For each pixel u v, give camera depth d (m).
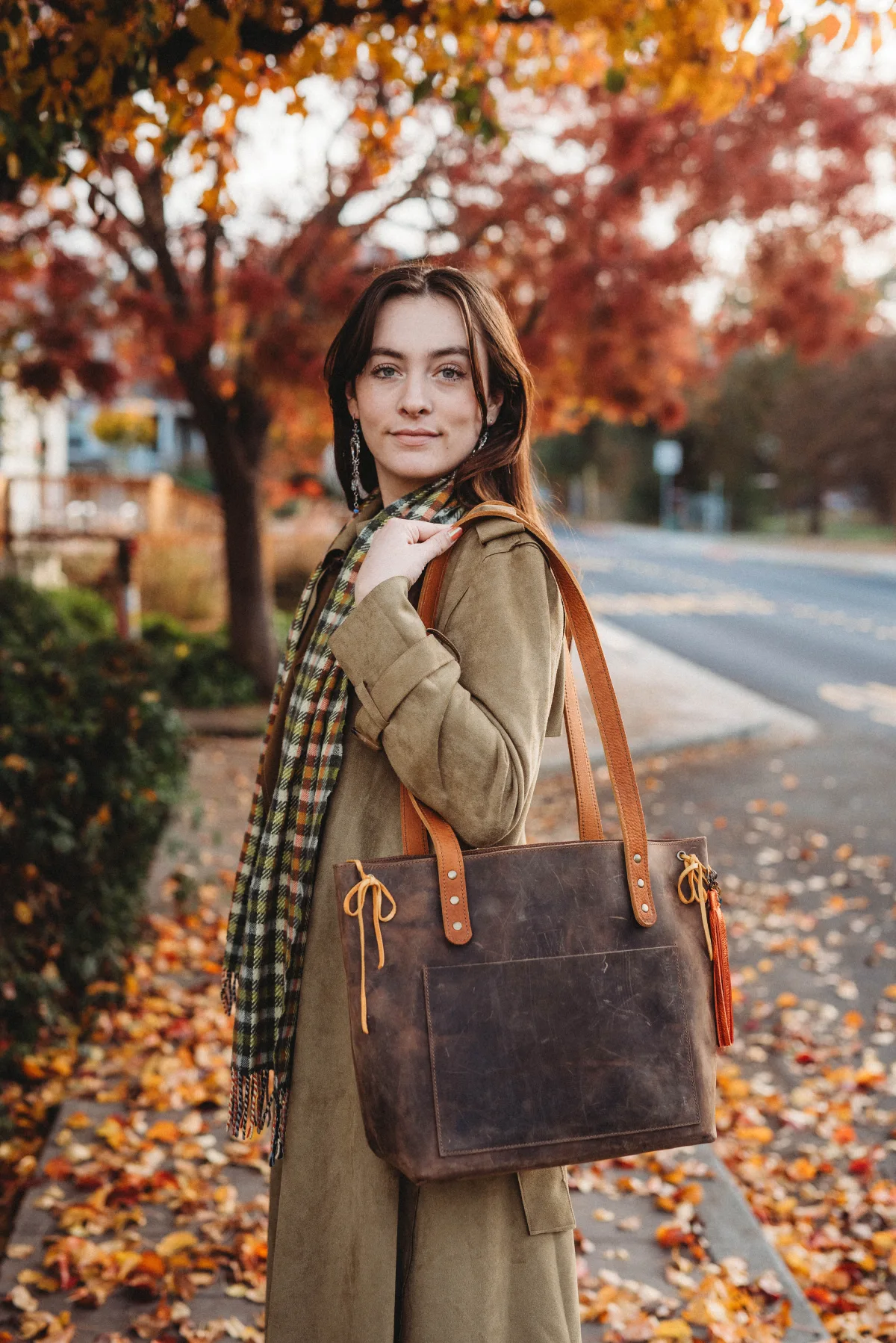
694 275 8.77
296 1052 1.42
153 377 10.20
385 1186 1.34
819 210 8.98
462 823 1.25
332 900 1.39
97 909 3.62
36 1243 2.46
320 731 1.42
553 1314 1.37
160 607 13.90
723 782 7.89
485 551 1.34
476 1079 1.21
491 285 1.47
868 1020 4.21
